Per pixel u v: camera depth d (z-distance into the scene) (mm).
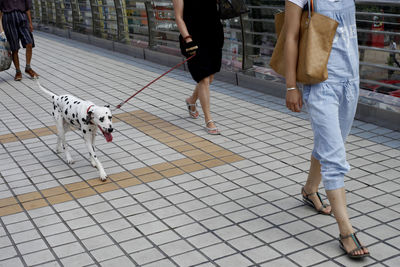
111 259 3588
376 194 4391
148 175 5137
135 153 5809
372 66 6355
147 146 6020
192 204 4414
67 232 4039
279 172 5012
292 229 3873
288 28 3428
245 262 3445
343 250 3523
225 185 4777
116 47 13500
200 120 6953
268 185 4723
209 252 3604
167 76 10047
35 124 7227
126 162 5543
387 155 5285
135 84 9492
